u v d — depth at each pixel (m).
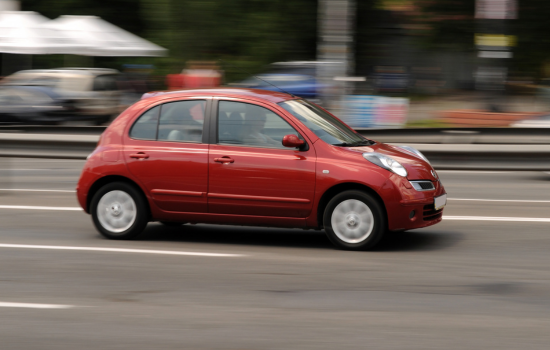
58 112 34.88
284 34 55.56
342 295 10.69
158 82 33.88
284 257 13.07
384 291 10.88
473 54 58.81
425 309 10.02
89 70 36.56
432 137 25.11
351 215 13.41
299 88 41.31
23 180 23.02
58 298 10.63
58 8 64.81
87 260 12.88
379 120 31.80
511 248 13.82
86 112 34.97
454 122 34.12
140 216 14.44
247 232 15.48
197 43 55.38
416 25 61.88
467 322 9.47
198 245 14.15
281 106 13.94
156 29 56.66
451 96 44.28
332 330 9.18
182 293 10.82
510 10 34.62
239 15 55.38
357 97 31.72
